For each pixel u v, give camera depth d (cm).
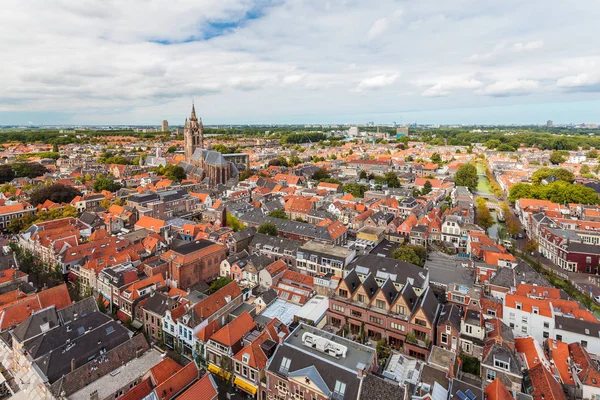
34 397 6762
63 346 7475
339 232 15088
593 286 12175
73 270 12006
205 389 6475
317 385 6172
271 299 10231
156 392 6319
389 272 10700
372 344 8756
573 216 19250
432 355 7419
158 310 9200
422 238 16012
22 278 10750
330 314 9550
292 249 12875
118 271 10719
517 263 12294
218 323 8831
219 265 12450
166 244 13725
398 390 5925
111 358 7350
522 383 7062
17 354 7681
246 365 7356
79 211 19400
